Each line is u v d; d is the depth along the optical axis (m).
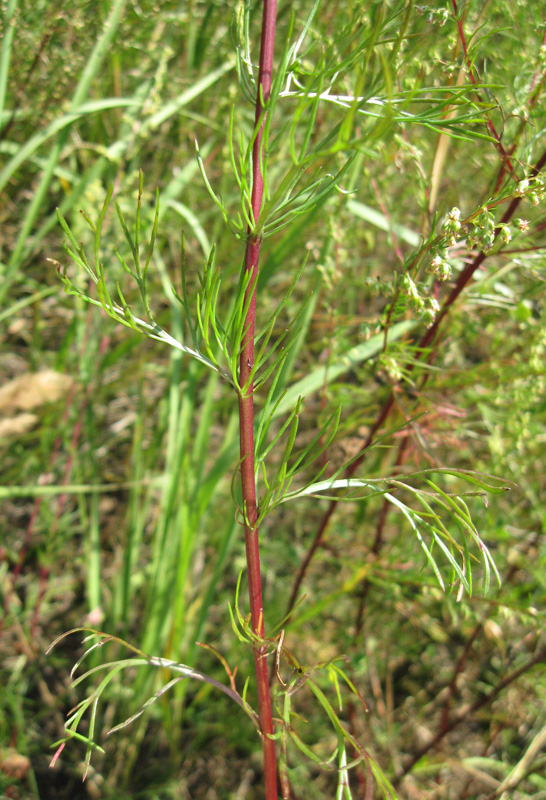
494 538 0.42
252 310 0.23
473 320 0.41
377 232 0.58
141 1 0.50
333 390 0.47
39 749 0.50
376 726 0.51
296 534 0.57
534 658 0.42
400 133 0.35
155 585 0.45
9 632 0.51
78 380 0.48
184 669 0.25
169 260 0.57
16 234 0.55
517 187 0.25
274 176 0.48
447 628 0.51
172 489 0.43
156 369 0.54
